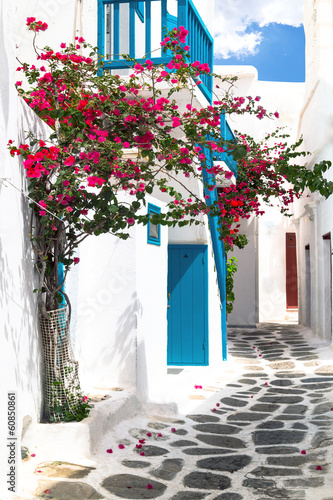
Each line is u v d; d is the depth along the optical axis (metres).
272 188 11.02
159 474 4.86
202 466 5.10
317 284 13.01
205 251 9.89
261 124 16.52
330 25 12.10
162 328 8.08
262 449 5.61
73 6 7.95
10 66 4.41
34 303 5.20
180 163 5.38
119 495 4.36
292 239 17.81
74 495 4.27
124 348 6.94
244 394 8.07
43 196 4.99
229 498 4.36
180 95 7.36
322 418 6.58
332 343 11.24
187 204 5.70
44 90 5.48
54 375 5.33
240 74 15.93
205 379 8.98
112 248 7.05
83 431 5.12
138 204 5.22
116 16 7.81
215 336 10.32
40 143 4.68
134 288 6.95
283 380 8.88
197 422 6.65
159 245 7.96
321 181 5.00
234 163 10.49
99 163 4.96
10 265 4.61
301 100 16.75
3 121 4.31
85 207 5.14
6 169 4.43
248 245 16.80
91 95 5.25
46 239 5.18
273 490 4.50
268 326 16.47
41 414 5.30
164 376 8.16
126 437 5.80
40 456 5.02
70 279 6.66
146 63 5.62
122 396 6.41
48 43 8.00
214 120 5.40
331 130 10.88
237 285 16.81
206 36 8.62
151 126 5.29
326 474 4.80
